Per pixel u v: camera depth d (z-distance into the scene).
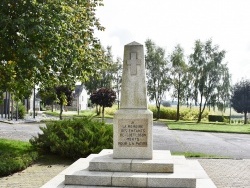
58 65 12.39
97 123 14.25
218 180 9.73
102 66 16.00
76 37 13.30
